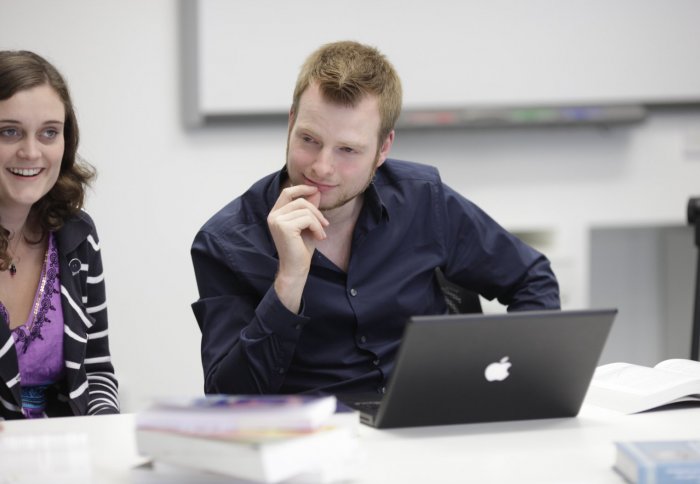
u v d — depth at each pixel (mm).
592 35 5699
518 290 3363
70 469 1976
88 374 3322
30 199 2949
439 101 5590
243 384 2691
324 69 2770
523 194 5859
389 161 3318
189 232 5469
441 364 2199
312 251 2754
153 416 1854
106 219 5371
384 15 5488
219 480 1854
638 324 6379
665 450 1935
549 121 5672
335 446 1838
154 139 5383
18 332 3057
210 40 5332
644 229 6328
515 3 5613
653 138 5938
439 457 2070
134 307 5441
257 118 5441
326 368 3010
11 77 2877
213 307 2936
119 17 5281
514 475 1945
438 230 3232
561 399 2393
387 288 3076
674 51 5793
